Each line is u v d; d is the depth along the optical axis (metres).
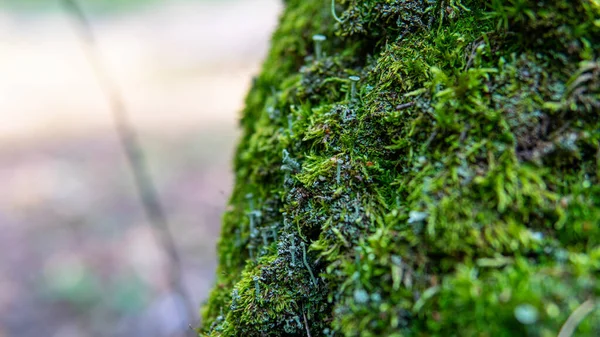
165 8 3.65
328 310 0.35
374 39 0.39
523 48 0.34
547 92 0.33
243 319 0.36
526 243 0.32
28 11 3.57
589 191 0.33
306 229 0.36
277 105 0.41
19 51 3.00
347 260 0.34
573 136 0.33
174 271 0.84
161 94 2.36
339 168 0.36
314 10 0.43
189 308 0.69
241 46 2.75
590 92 0.33
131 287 1.12
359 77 0.38
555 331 0.31
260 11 3.37
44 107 2.31
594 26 0.33
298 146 0.38
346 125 0.37
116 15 3.53
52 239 1.34
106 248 1.29
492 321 0.31
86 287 1.14
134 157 0.84
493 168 0.33
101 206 1.49
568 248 0.32
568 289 0.31
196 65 2.69
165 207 1.45
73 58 2.87
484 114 0.34
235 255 0.41
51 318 1.07
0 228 1.40
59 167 1.75
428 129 0.34
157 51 2.91
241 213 0.41
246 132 0.44
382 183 0.35
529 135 0.33
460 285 0.32
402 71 0.36
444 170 0.33
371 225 0.34
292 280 0.36
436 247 0.33
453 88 0.34
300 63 0.43
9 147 1.93
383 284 0.33
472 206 0.33
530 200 0.33
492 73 0.34
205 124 2.05
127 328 1.02
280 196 0.39
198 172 1.68
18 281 1.18
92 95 2.43
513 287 0.32
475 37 0.35
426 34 0.36
